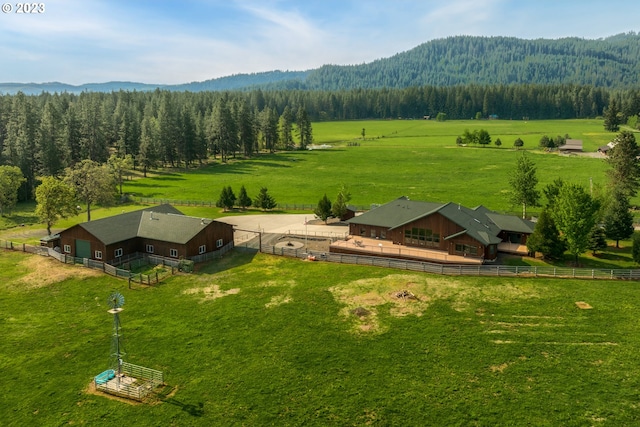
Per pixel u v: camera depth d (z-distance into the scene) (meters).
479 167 147.75
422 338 38.22
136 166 148.12
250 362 35.69
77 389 33.12
